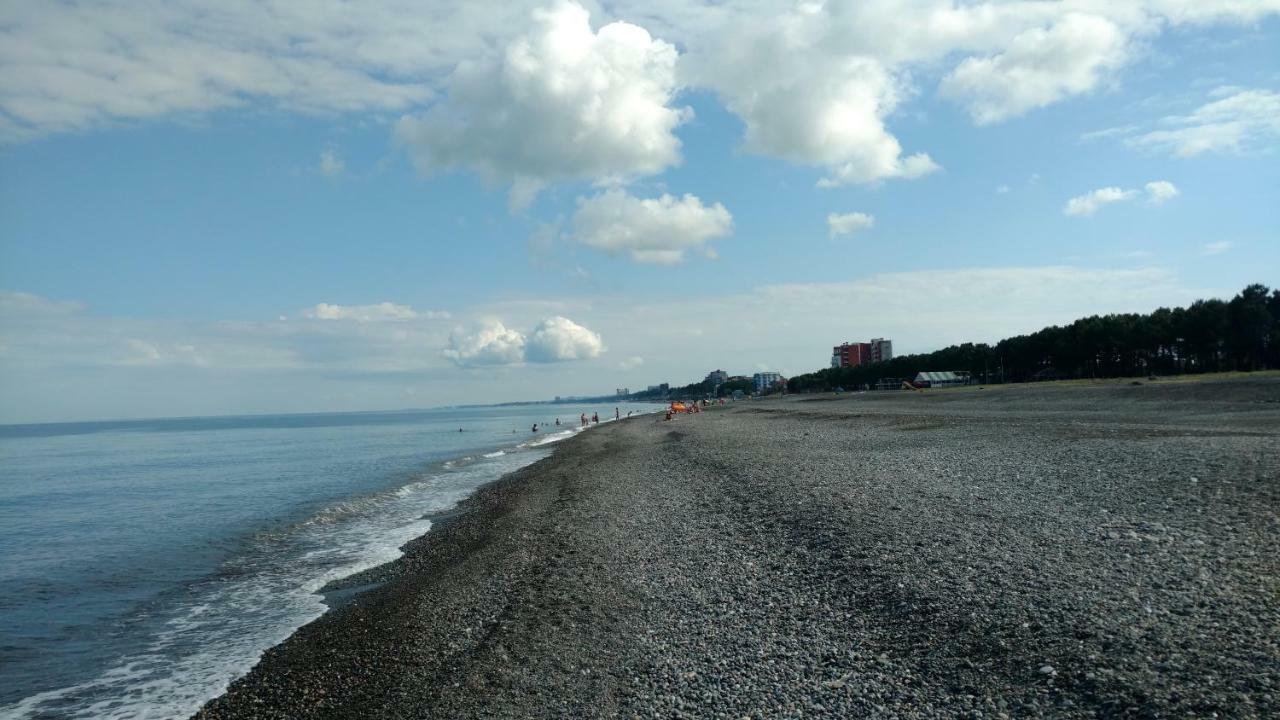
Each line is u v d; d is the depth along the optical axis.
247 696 9.84
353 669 10.43
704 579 12.96
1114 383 79.06
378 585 15.54
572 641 10.52
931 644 8.78
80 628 13.26
